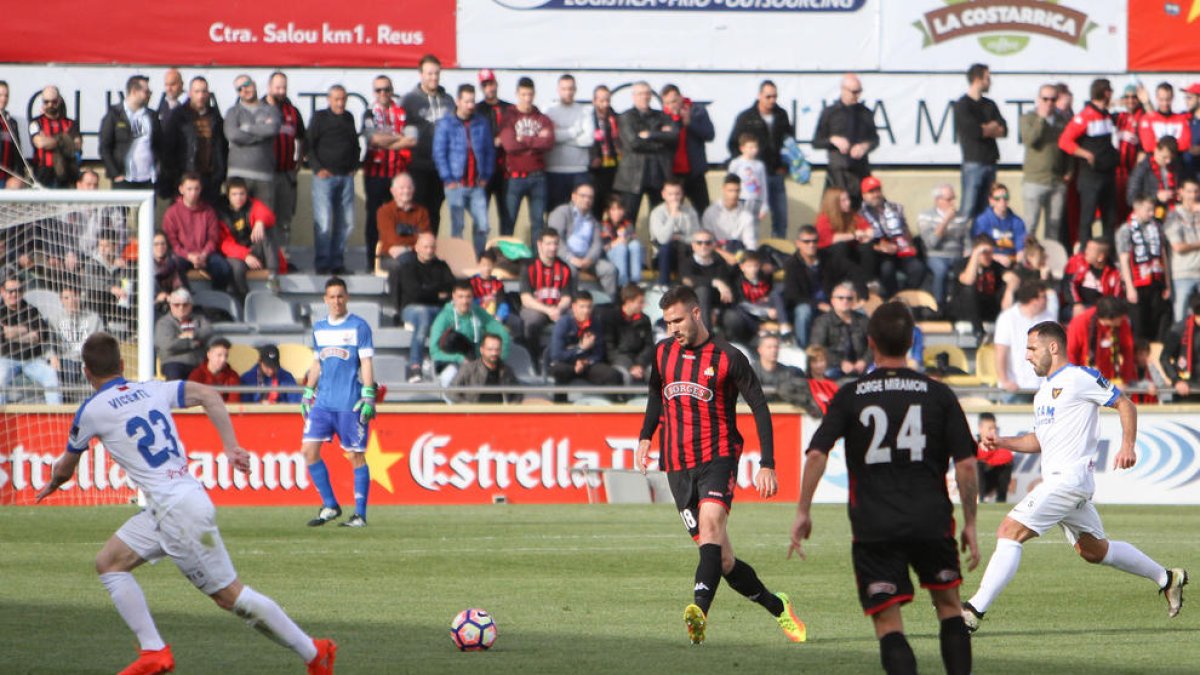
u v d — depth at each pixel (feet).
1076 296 218.38
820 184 255.29
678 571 125.29
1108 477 197.36
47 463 180.14
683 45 241.35
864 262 220.84
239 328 211.61
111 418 73.87
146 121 210.79
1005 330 197.36
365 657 82.38
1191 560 134.62
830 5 243.40
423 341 209.36
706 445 88.69
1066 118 230.68
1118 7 246.88
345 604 105.09
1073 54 246.88
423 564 128.26
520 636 91.04
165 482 73.87
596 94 222.07
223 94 231.71
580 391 187.32
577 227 217.97
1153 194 225.15
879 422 65.46
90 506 179.73
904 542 64.75
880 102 244.83
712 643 88.79
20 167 214.69
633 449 193.16
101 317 188.14
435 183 224.33
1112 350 192.34
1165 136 224.12
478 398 193.88
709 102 242.58
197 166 212.84
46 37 227.61
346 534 150.82
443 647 86.28
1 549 137.59
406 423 189.78
